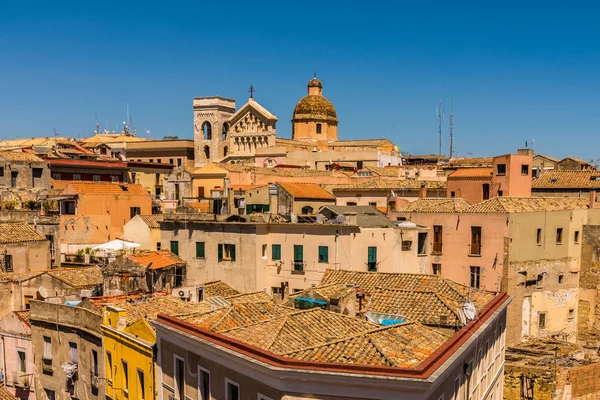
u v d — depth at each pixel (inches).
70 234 2790.4
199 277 2267.5
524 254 2311.8
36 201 3085.6
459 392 1083.9
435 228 2396.7
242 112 5103.3
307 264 2092.8
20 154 3257.9
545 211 2378.2
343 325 1141.7
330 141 5137.8
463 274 2340.1
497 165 2987.2
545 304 2406.5
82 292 1903.3
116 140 5974.4
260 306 1243.2
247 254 2149.4
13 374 1765.5
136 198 3019.2
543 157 4658.0
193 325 1135.6
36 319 1692.9
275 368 908.0
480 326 1193.4
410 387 863.1
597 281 2484.0
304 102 5255.9
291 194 2655.0
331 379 889.5
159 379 1249.4
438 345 1038.4
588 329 2503.7
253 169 3809.1
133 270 2007.9
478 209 2352.4
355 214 2078.0
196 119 5487.2
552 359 2089.1
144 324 1349.7
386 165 4603.8
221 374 1051.9
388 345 992.2
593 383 1962.4
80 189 2878.9
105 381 1480.1
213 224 2228.1
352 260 2034.9
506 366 1963.6
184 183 3732.8
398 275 1565.0
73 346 1620.3
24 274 2167.8
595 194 2906.0
